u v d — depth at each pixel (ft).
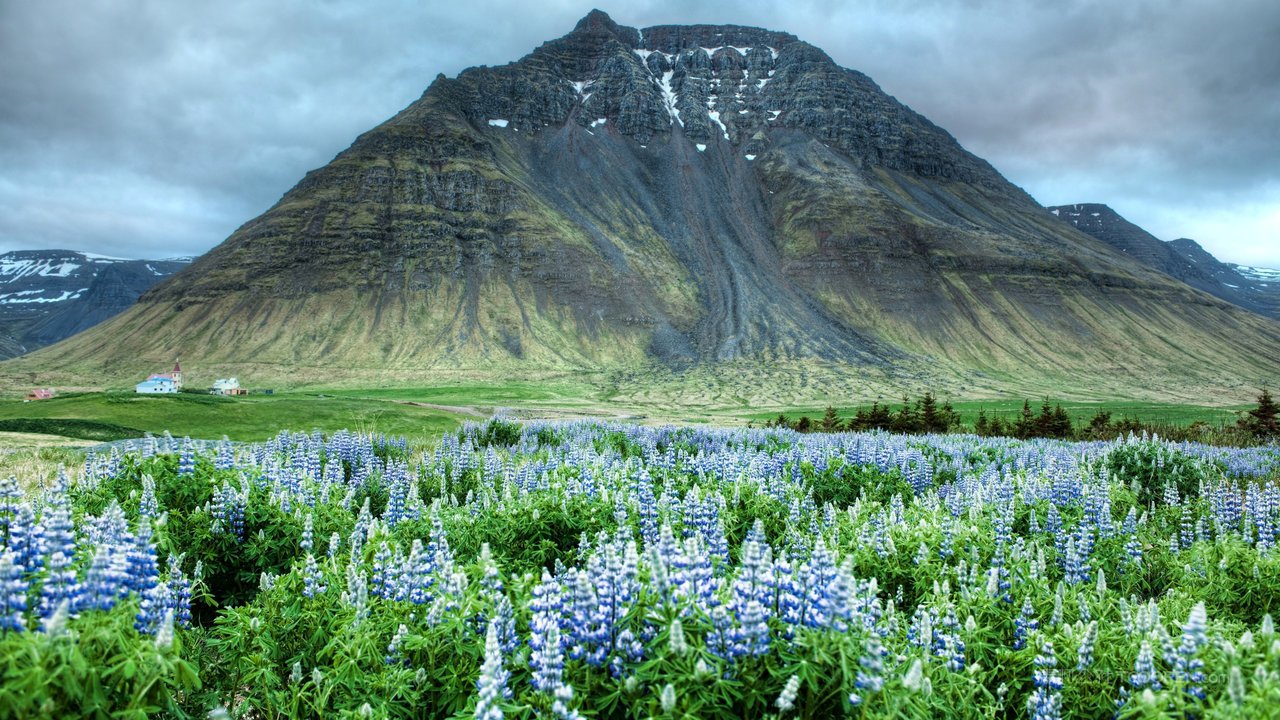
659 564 21.63
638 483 46.42
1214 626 25.77
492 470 63.72
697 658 20.38
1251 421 154.81
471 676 23.47
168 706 20.44
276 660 26.81
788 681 19.72
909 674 19.93
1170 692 21.29
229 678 27.55
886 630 24.85
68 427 168.76
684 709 19.36
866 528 37.22
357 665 24.38
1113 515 51.85
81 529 30.63
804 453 71.36
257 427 204.13
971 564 34.99
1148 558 39.32
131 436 169.68
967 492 55.72
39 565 23.63
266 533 38.96
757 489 48.88
